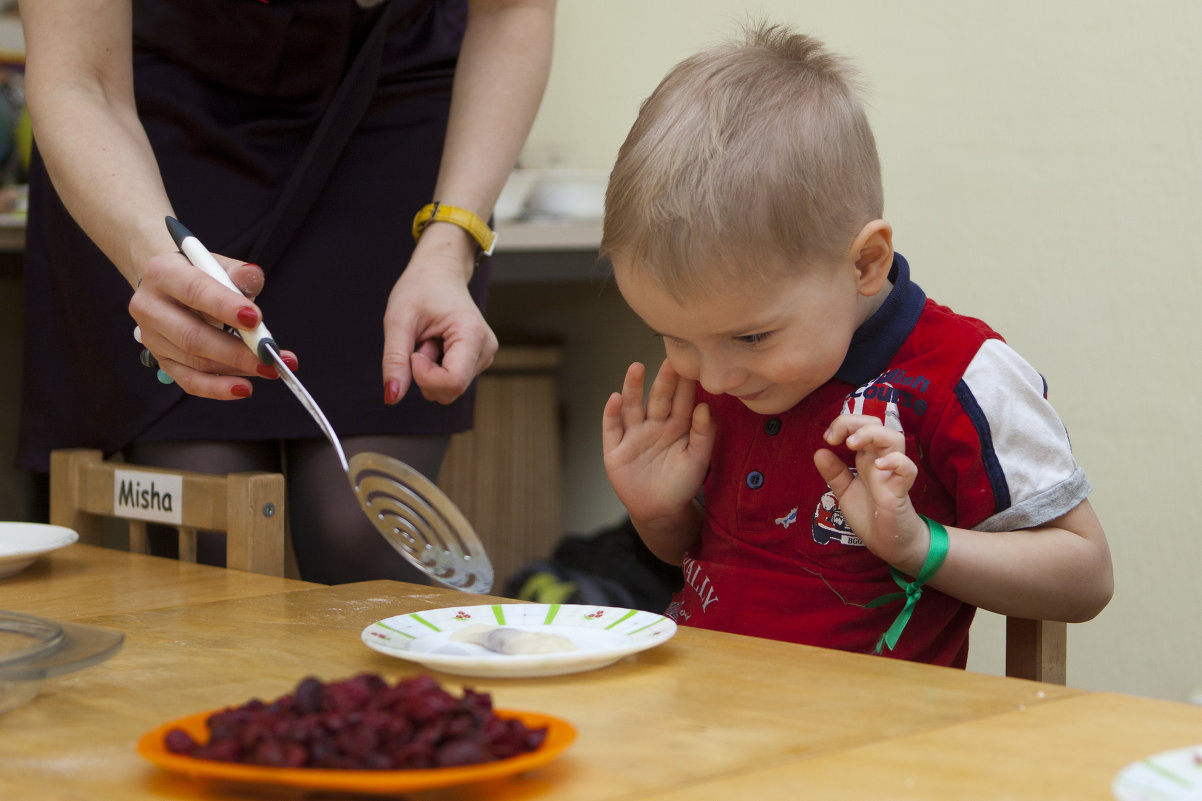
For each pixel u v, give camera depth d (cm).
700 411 108
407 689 50
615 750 55
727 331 92
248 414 134
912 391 99
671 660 72
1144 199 189
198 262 93
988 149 208
